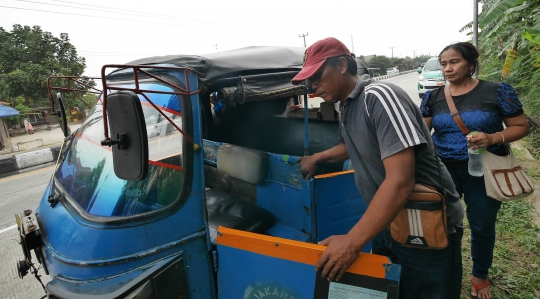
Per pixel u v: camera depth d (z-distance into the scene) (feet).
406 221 4.49
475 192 7.24
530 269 8.61
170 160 5.21
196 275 5.11
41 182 24.62
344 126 4.78
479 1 19.15
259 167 7.16
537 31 13.06
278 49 8.41
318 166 8.45
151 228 4.75
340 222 7.22
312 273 4.46
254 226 7.03
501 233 10.26
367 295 4.25
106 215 4.82
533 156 16.24
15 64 74.74
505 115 6.75
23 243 5.54
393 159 3.97
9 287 10.71
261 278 4.88
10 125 72.90
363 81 4.56
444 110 7.47
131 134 3.97
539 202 11.94
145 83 6.06
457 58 7.00
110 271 4.54
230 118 11.30
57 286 4.60
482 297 7.74
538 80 16.63
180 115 5.21
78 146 6.59
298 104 13.15
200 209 5.20
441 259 4.80
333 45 4.57
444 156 7.56
